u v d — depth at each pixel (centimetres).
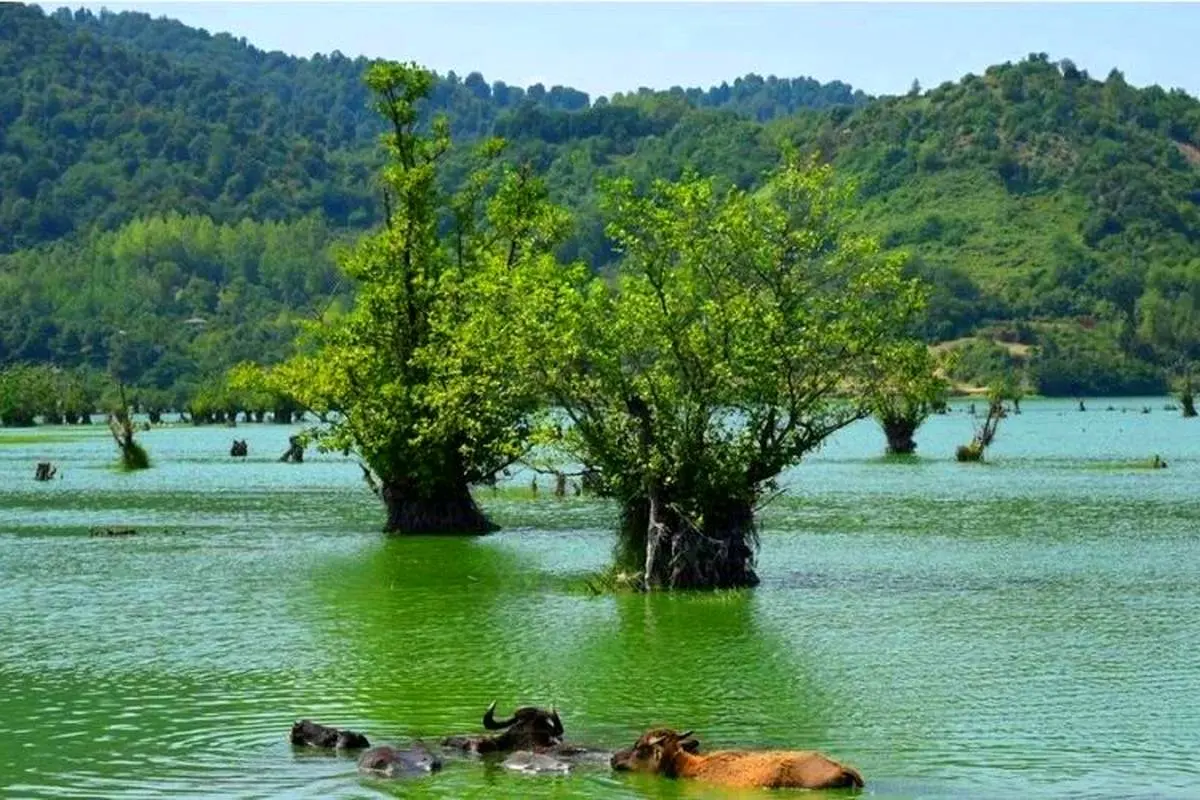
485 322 4328
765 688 2698
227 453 11744
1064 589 3881
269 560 4666
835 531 5375
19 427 19762
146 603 3762
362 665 2939
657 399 3931
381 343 5475
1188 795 2005
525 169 5841
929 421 17838
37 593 3947
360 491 7644
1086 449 11281
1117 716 2456
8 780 2123
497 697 2645
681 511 3906
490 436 5312
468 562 4588
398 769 2127
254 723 2458
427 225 5603
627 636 3244
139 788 2078
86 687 2742
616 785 2069
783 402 3981
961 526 5525
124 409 9750
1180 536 5112
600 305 3969
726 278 3988
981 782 2073
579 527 5712
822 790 2017
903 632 3253
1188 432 14325
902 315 4038
